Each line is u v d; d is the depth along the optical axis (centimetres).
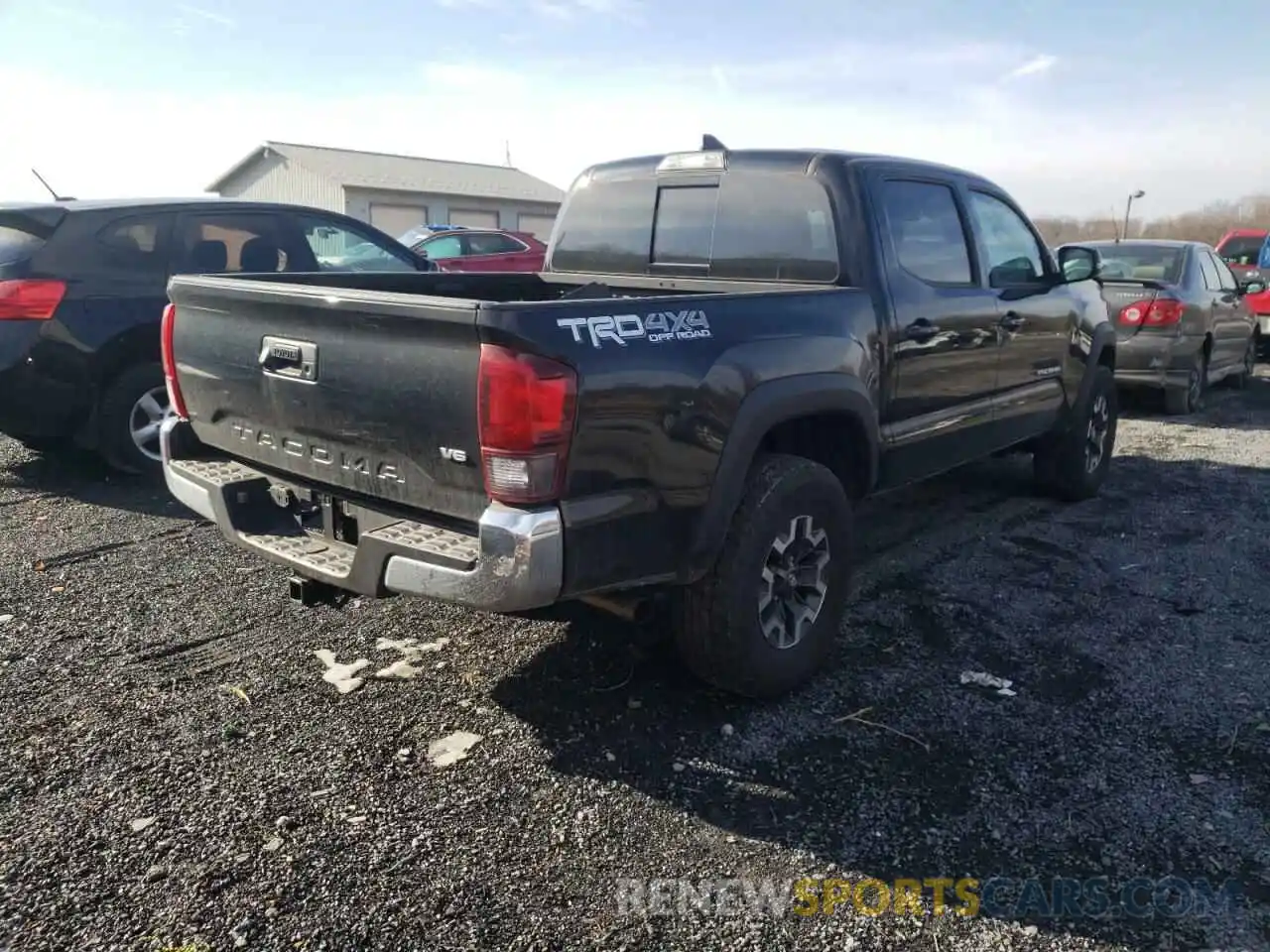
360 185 3412
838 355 381
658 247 487
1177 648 421
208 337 370
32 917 250
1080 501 651
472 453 286
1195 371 986
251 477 368
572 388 281
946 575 506
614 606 340
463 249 1752
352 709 358
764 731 348
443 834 287
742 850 283
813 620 378
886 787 315
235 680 379
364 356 308
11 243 599
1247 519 612
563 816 297
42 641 409
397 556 301
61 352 600
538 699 368
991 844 287
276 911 254
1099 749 339
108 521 569
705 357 323
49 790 304
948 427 477
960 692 379
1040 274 568
